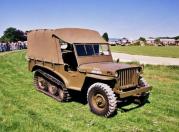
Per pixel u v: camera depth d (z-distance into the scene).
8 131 5.77
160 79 13.85
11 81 11.60
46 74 9.07
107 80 7.36
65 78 8.30
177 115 7.60
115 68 7.21
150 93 10.14
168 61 24.48
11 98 8.55
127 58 28.27
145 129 6.43
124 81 7.33
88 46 8.47
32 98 8.76
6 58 22.72
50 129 5.96
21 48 45.16
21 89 10.03
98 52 8.72
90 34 9.04
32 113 7.11
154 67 19.22
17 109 7.37
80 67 7.84
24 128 5.95
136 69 7.72
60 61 8.42
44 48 9.17
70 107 7.95
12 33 69.56
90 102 7.49
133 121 6.96
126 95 7.13
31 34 9.95
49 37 8.86
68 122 6.59
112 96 7.00
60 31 8.57
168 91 10.61
